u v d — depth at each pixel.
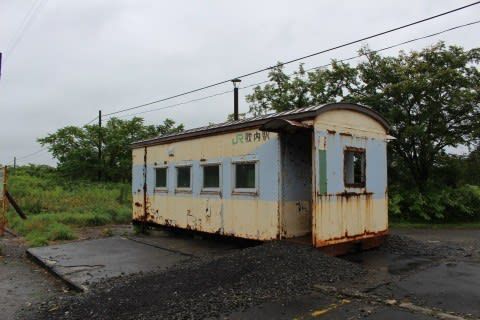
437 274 6.57
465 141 16.42
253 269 6.39
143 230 12.79
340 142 7.93
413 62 17.06
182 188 10.97
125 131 34.03
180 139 11.02
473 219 16.88
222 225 9.43
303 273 6.25
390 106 16.98
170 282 6.12
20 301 6.35
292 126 7.28
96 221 16.06
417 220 16.66
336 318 4.71
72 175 32.94
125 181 33.72
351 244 8.16
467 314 4.71
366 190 8.45
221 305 5.17
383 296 5.43
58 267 8.13
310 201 8.48
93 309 5.32
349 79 18.39
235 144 9.09
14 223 15.09
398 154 17.52
